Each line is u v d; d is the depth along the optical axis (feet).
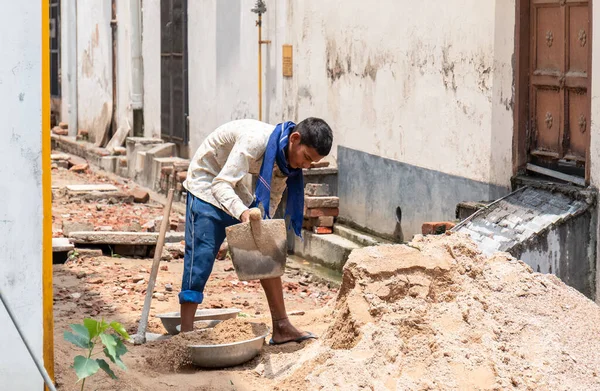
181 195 49.39
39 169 16.39
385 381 17.52
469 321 18.90
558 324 19.33
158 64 57.67
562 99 25.63
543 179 26.76
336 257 33.76
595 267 24.21
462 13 29.43
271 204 21.43
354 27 35.81
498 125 27.91
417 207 32.24
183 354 19.75
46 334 16.81
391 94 33.58
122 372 19.08
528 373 17.57
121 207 47.98
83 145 68.39
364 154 35.47
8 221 16.22
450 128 30.27
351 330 19.20
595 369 18.11
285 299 29.25
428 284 19.75
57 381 18.26
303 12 39.42
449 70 30.22
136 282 30.45
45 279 16.67
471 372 17.53
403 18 32.63
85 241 34.55
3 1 15.85
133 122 61.87
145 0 59.62
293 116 40.65
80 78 73.00
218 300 28.07
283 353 20.36
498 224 24.94
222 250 35.09
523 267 21.03
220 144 21.20
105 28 66.28
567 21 25.23
